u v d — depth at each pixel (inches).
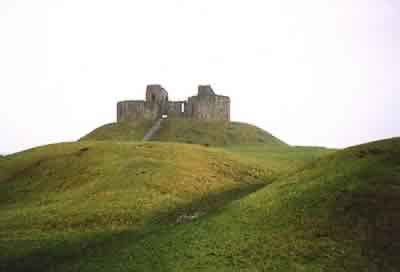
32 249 974.4
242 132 3727.9
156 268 766.5
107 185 1435.8
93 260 869.2
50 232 1092.5
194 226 965.2
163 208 1233.4
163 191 1378.0
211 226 934.4
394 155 995.3
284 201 957.8
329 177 998.4
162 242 896.9
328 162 1121.4
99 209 1225.4
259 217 917.8
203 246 831.1
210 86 4303.6
